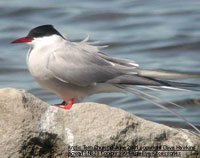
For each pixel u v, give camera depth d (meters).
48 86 11.63
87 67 11.39
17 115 9.62
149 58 21.78
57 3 29.12
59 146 9.74
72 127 9.78
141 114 15.95
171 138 10.06
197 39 23.39
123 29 25.44
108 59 11.70
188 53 22.36
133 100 17.52
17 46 23.73
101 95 18.11
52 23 26.27
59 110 9.83
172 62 21.03
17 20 26.78
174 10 27.69
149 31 24.98
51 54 11.34
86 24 26.17
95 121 9.82
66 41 11.67
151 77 11.40
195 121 14.82
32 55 11.48
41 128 9.66
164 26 25.53
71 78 11.34
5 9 27.84
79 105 9.97
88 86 11.54
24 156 9.60
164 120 14.99
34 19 26.84
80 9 27.95
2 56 22.33
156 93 17.91
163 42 23.45
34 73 11.47
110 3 29.19
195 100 17.00
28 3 28.92
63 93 11.70
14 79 19.86
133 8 28.28
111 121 9.84
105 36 24.34
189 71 19.48
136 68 11.58
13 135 9.57
